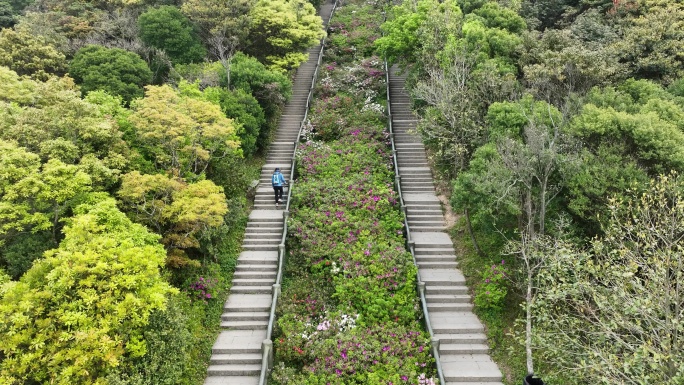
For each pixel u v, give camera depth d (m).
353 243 14.24
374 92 24.48
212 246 14.03
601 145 11.70
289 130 22.64
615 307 7.58
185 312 11.75
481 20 20.48
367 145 19.86
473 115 15.17
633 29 17.55
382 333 11.21
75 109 12.30
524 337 10.03
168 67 22.97
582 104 13.57
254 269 14.29
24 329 7.98
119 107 14.84
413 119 22.34
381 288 12.41
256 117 19.86
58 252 8.87
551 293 8.41
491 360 11.22
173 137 13.10
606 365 7.17
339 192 16.70
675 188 9.35
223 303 13.01
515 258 12.58
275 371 10.54
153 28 23.03
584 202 10.83
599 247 8.52
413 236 15.56
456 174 16.11
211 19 23.83
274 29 25.33
